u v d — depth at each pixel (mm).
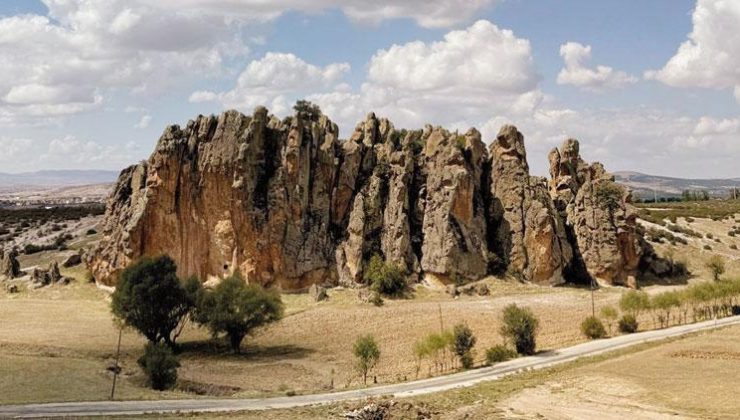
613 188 154750
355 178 150875
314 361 98125
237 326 103438
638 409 66562
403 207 145500
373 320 118000
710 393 70750
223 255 139375
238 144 139625
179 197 143250
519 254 146500
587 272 149000
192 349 106125
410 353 100688
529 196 150375
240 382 87000
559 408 67750
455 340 92750
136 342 107250
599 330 106500
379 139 161875
